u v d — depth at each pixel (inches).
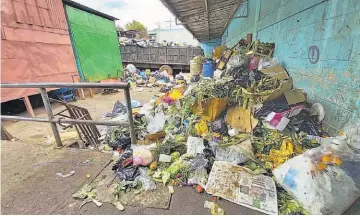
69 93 272.8
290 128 85.6
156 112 151.3
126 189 58.7
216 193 55.8
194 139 88.4
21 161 74.0
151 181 62.2
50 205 54.0
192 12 255.9
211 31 503.2
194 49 559.5
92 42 313.6
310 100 92.7
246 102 105.9
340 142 57.2
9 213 52.0
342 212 48.5
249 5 231.8
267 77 116.5
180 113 128.3
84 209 52.4
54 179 64.0
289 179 55.6
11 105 223.8
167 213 50.9
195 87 144.5
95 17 322.0
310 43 92.8
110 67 367.2
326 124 79.9
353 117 65.2
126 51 582.6
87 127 122.6
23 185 61.6
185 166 67.9
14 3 192.1
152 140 104.0
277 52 138.2
